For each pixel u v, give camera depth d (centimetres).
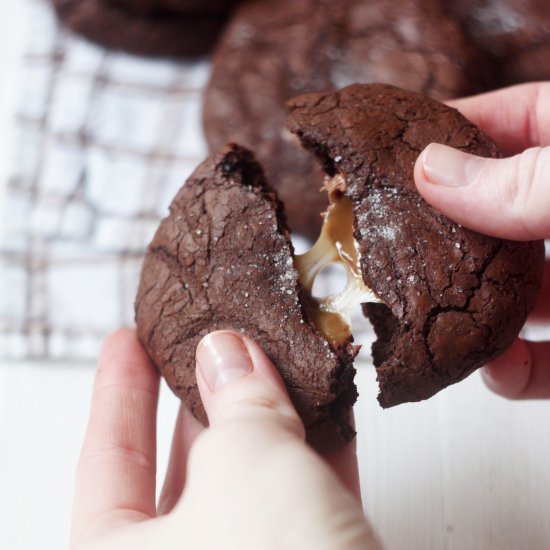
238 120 39
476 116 34
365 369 38
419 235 27
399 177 27
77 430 37
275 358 27
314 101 29
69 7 45
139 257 41
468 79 38
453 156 27
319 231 38
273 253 28
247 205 28
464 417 36
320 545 24
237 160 29
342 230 28
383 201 27
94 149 43
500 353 28
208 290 28
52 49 46
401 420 36
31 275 40
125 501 29
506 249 27
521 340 34
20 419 37
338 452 31
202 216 28
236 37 40
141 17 44
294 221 38
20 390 38
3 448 37
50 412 38
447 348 27
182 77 46
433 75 37
